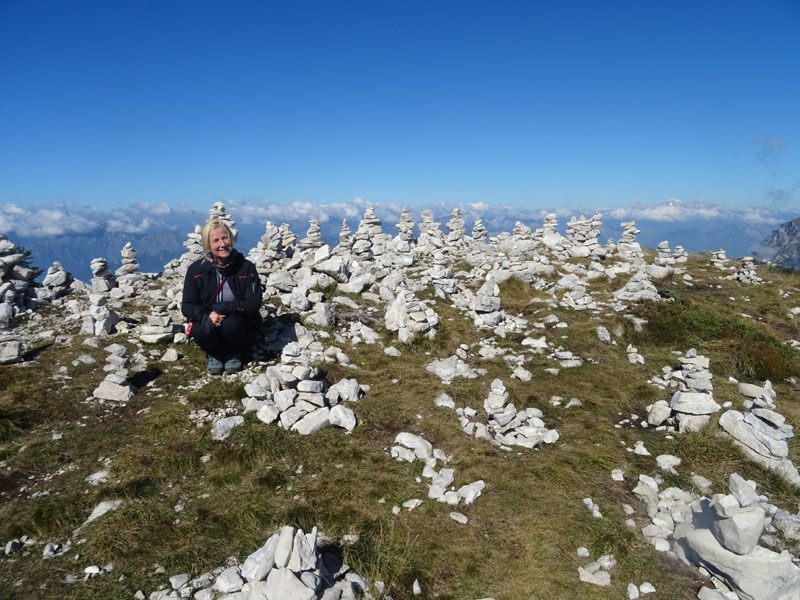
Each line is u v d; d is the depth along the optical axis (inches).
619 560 94.1
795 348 194.1
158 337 159.0
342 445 119.4
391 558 92.0
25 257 200.8
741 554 88.0
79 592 83.7
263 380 137.5
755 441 120.3
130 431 121.1
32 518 95.8
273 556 83.8
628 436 130.2
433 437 125.0
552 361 166.4
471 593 88.1
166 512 99.1
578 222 342.0
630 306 214.1
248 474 109.9
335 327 178.1
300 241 281.0
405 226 382.9
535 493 108.0
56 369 141.9
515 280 241.6
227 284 143.1
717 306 238.1
